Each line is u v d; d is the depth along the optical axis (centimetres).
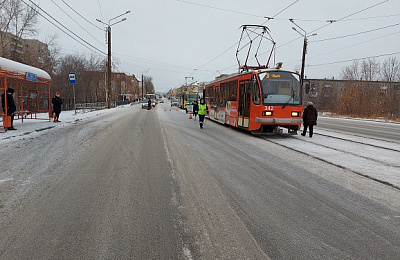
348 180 637
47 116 2245
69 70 4644
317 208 477
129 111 3597
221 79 1978
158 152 905
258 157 866
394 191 566
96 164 739
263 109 1298
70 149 931
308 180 632
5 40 3125
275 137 1345
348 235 387
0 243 350
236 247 350
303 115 1378
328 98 5303
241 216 440
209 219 427
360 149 1027
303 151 971
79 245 349
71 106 3753
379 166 769
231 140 1212
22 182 582
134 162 767
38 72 1695
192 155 870
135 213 443
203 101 1659
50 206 464
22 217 423
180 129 1585
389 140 1313
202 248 346
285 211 462
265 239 371
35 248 340
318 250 347
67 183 582
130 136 1247
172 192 539
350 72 4750
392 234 392
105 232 382
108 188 556
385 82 4019
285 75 1335
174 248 345
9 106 1302
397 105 3538
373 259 330
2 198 495
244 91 1455
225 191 551
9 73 1367
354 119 3362
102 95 6162
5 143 1027
